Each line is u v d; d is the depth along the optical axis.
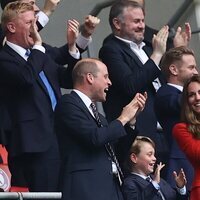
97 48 28.89
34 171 21.89
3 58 22.02
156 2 29.44
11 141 21.91
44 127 22.02
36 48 22.31
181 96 22.36
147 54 24.92
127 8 24.64
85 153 20.81
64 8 29.44
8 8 22.55
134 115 21.09
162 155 24.02
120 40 24.58
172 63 23.73
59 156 21.61
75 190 20.59
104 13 29.16
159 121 23.78
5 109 22.06
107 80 21.48
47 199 20.53
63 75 23.19
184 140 21.36
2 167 21.30
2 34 23.30
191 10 28.84
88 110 21.08
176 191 23.30
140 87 23.56
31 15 22.52
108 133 20.70
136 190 22.89
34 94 22.19
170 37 26.89
